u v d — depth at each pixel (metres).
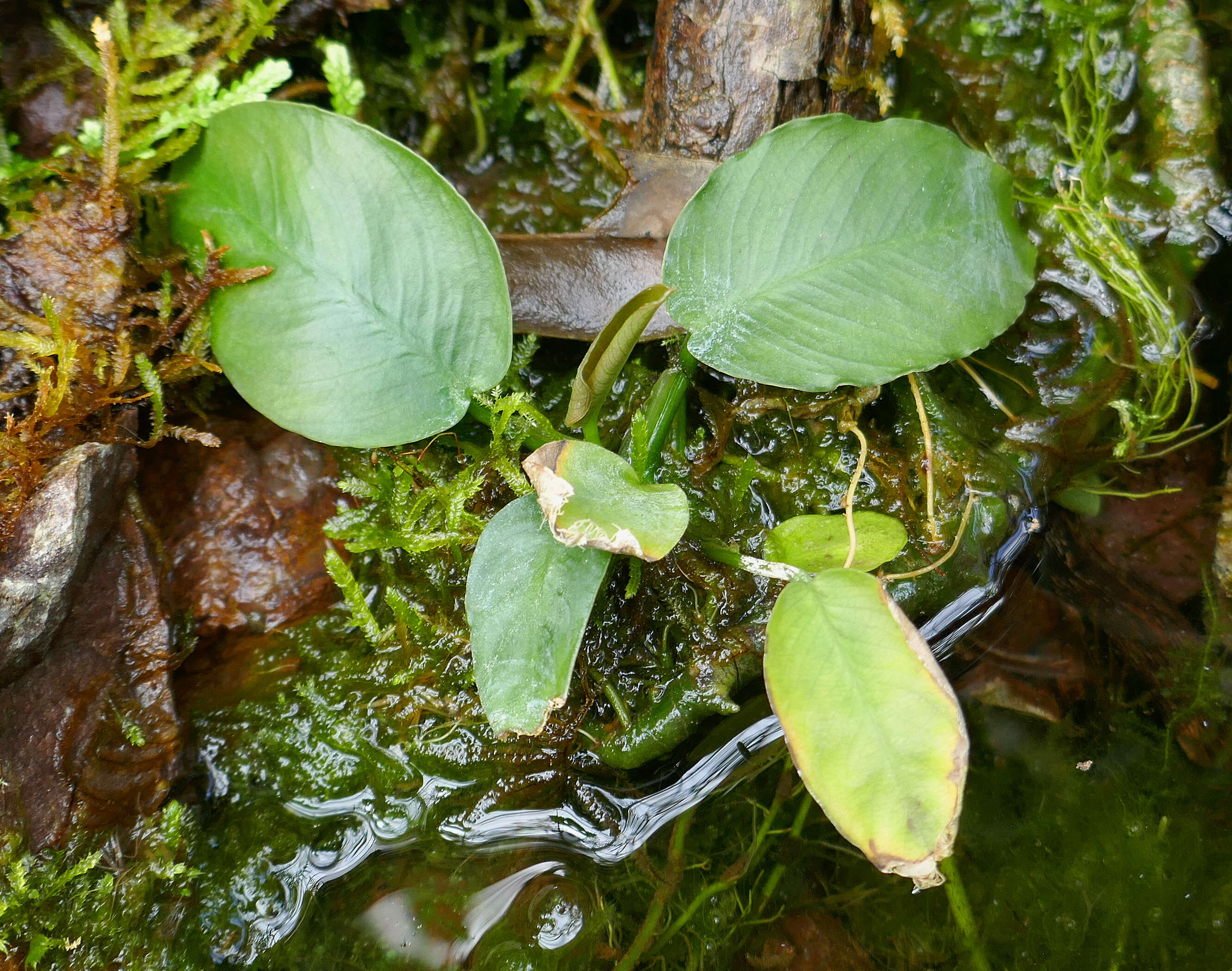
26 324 0.35
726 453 0.40
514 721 0.34
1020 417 0.41
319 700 0.38
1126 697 0.38
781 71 0.38
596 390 0.35
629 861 0.37
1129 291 0.41
